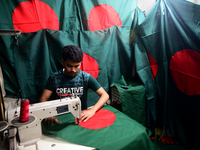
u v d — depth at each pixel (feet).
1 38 3.41
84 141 2.24
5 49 3.48
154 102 4.87
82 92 4.02
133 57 5.14
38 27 3.74
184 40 4.23
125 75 5.15
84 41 4.25
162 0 4.53
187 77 4.33
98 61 4.51
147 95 4.70
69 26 4.14
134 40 4.73
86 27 4.24
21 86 3.77
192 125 4.53
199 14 3.84
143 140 2.52
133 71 5.31
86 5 4.14
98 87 4.01
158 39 4.68
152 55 4.75
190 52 4.17
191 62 4.19
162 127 5.38
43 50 3.84
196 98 4.22
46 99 3.72
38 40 3.76
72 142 2.22
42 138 2.33
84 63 4.35
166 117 4.97
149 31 4.56
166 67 4.67
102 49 4.49
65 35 4.03
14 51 3.59
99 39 4.41
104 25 4.49
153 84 4.88
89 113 3.22
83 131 2.56
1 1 3.33
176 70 4.59
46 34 3.84
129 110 4.33
